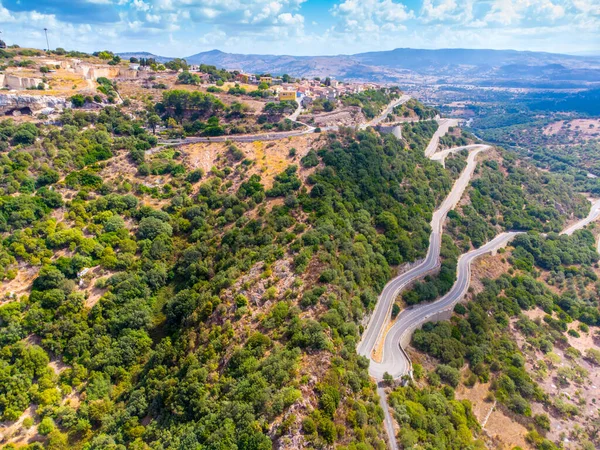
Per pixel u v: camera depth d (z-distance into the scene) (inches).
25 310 3880.4
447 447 3100.4
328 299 3636.8
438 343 4276.6
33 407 3339.1
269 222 4874.5
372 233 5251.0
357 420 2728.8
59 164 5251.0
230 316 3622.0
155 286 4515.3
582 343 5236.2
